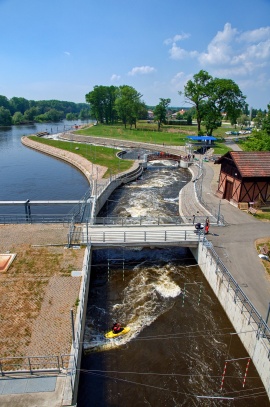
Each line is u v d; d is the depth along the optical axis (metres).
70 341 17.62
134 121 138.88
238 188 37.12
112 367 18.14
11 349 16.98
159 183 57.19
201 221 33.16
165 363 18.45
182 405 16.09
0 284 22.47
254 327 18.27
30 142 105.81
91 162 70.00
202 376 17.66
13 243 28.41
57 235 30.06
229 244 27.92
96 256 30.31
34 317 19.39
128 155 81.38
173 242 28.34
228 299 21.77
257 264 24.80
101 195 43.72
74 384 15.31
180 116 187.75
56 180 61.91
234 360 18.64
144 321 21.75
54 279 23.22
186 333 20.70
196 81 90.81
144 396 16.52
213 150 80.94
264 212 35.88
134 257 30.30
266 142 54.84
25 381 15.20
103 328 21.12
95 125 157.00
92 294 24.67
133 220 38.62
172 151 83.06
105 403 16.11
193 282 26.33
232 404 16.14
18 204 37.50
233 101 90.12
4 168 72.12
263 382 16.97
